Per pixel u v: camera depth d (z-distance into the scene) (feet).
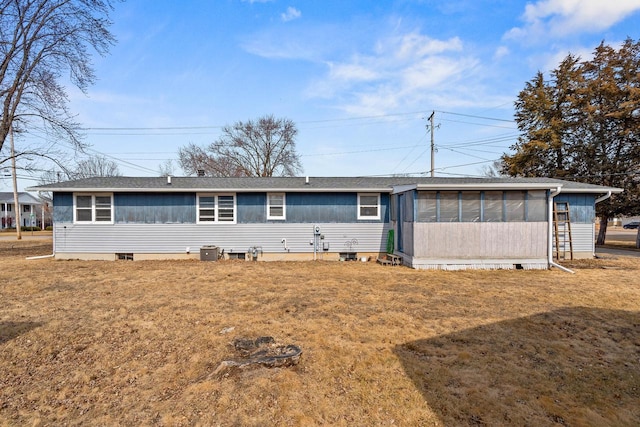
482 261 33.55
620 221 181.37
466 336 15.90
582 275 30.94
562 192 42.27
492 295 23.54
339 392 11.21
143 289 25.09
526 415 9.96
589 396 11.01
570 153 68.03
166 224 41.01
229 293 23.97
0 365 13.35
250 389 11.27
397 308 20.39
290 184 43.34
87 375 12.57
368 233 42.24
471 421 9.70
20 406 10.79
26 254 47.06
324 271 33.14
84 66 50.08
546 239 33.94
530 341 15.35
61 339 15.64
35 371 12.91
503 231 33.71
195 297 22.81
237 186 41.29
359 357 13.66
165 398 11.05
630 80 61.77
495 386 11.53
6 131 49.42
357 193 42.09
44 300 21.94
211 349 14.49
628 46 61.98
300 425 9.62
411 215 34.50
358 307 20.58
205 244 41.22
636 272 32.58
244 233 41.55
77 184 41.11
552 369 12.76
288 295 23.44
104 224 40.63
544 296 23.25
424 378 12.05
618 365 13.12
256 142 122.93
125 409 10.53
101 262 38.55
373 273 31.89
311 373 12.41
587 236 42.78
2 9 44.52
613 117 60.29
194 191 40.81
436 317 18.71
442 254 33.63
